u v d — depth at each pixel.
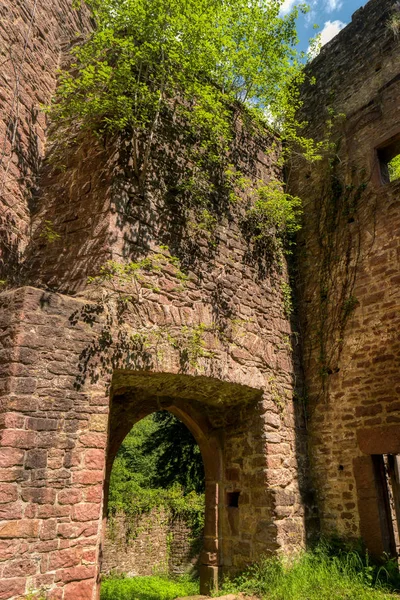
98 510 3.97
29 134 5.98
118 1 5.64
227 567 6.12
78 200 5.44
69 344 4.17
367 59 7.45
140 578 13.27
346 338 6.51
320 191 7.57
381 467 5.96
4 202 5.34
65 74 5.91
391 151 6.93
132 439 20.33
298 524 5.93
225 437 6.68
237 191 6.82
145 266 5.13
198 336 5.46
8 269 5.25
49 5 6.86
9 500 3.46
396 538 5.72
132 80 5.40
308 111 8.31
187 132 6.24
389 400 5.78
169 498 15.47
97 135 5.42
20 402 3.70
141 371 4.79
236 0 6.70
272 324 6.73
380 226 6.48
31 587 3.41
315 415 6.65
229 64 6.74
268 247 7.11
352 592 4.65
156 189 5.60
